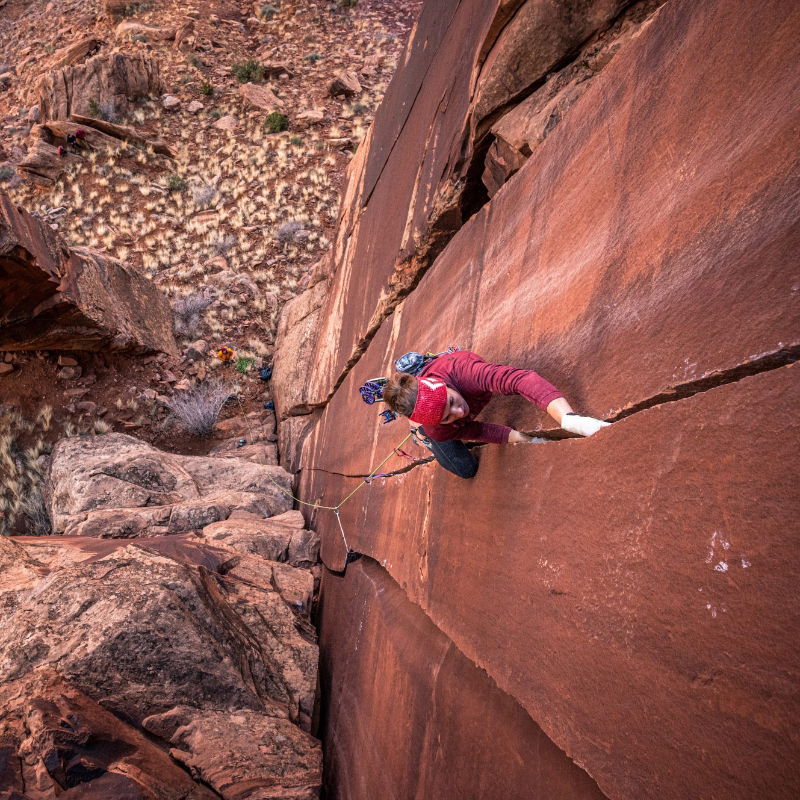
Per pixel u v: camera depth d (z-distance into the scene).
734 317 1.81
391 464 6.09
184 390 15.19
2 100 29.77
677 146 2.26
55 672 4.66
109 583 5.50
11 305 12.12
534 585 2.75
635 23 3.65
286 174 22.73
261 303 17.52
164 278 18.09
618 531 2.14
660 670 1.85
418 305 6.05
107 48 29.53
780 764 1.39
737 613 1.57
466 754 3.38
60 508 10.48
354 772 5.29
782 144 1.73
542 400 2.69
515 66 4.19
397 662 4.81
